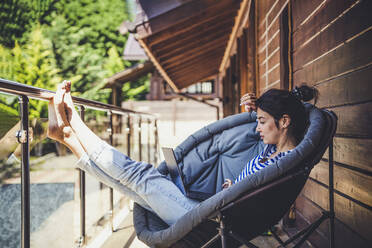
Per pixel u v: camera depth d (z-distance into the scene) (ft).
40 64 30.27
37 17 42.70
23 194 3.68
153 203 4.19
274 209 3.65
